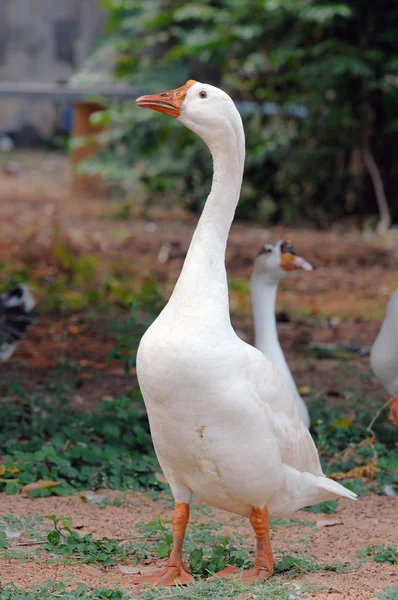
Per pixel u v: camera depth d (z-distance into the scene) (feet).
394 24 63.31
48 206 70.74
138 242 56.44
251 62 63.00
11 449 22.63
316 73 61.11
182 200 68.59
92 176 77.51
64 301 40.91
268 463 14.80
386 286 48.16
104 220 65.16
